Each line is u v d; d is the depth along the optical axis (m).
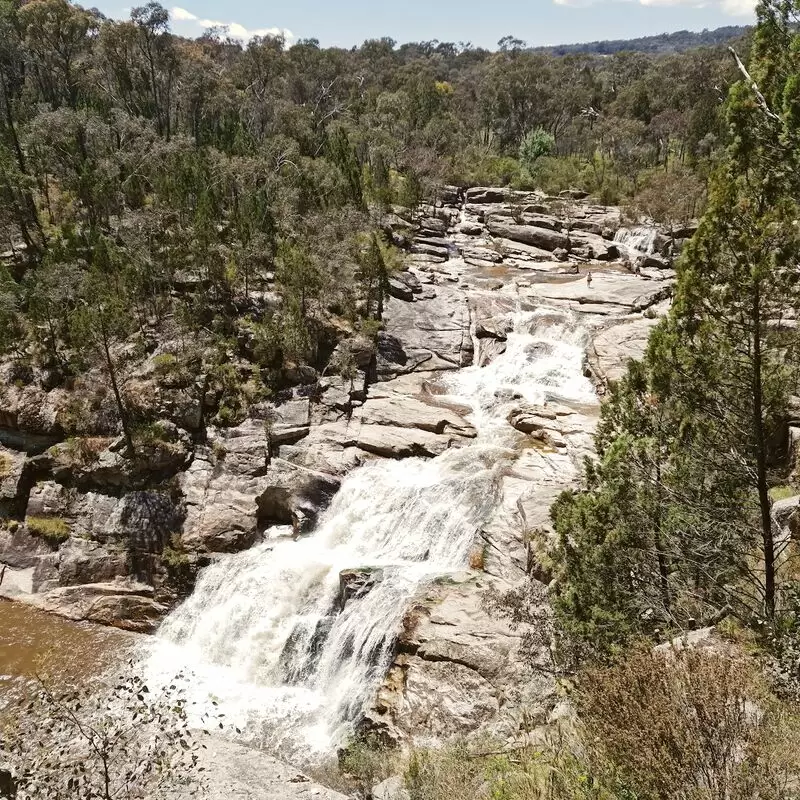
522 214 73.62
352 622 24.12
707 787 7.62
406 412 35.03
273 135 80.31
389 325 42.09
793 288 12.69
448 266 57.56
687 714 8.17
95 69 77.19
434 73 176.62
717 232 13.35
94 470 30.67
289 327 35.62
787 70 13.77
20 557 29.55
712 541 14.94
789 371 13.45
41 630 27.03
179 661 25.94
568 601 15.98
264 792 11.49
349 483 31.09
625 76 159.62
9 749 10.94
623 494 15.91
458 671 20.08
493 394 37.06
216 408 33.56
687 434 15.46
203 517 30.11
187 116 83.31
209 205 44.56
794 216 12.48
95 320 29.53
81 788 10.61
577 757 10.00
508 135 131.25
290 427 33.34
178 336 35.47
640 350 39.06
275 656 25.19
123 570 29.02
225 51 120.50
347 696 22.50
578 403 35.81
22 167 48.62
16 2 84.81
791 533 16.53
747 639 12.76
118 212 47.12
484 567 24.95
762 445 13.63
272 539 30.34
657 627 14.80
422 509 28.41
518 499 27.03
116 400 31.61
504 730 15.76
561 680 15.02
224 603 27.77
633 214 69.25
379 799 13.09
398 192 73.88
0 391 32.47
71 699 11.67
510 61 170.25
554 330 43.06
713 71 111.00
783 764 8.00
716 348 14.13
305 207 55.03
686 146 92.19
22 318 34.47
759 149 13.10
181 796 11.07
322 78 118.81
